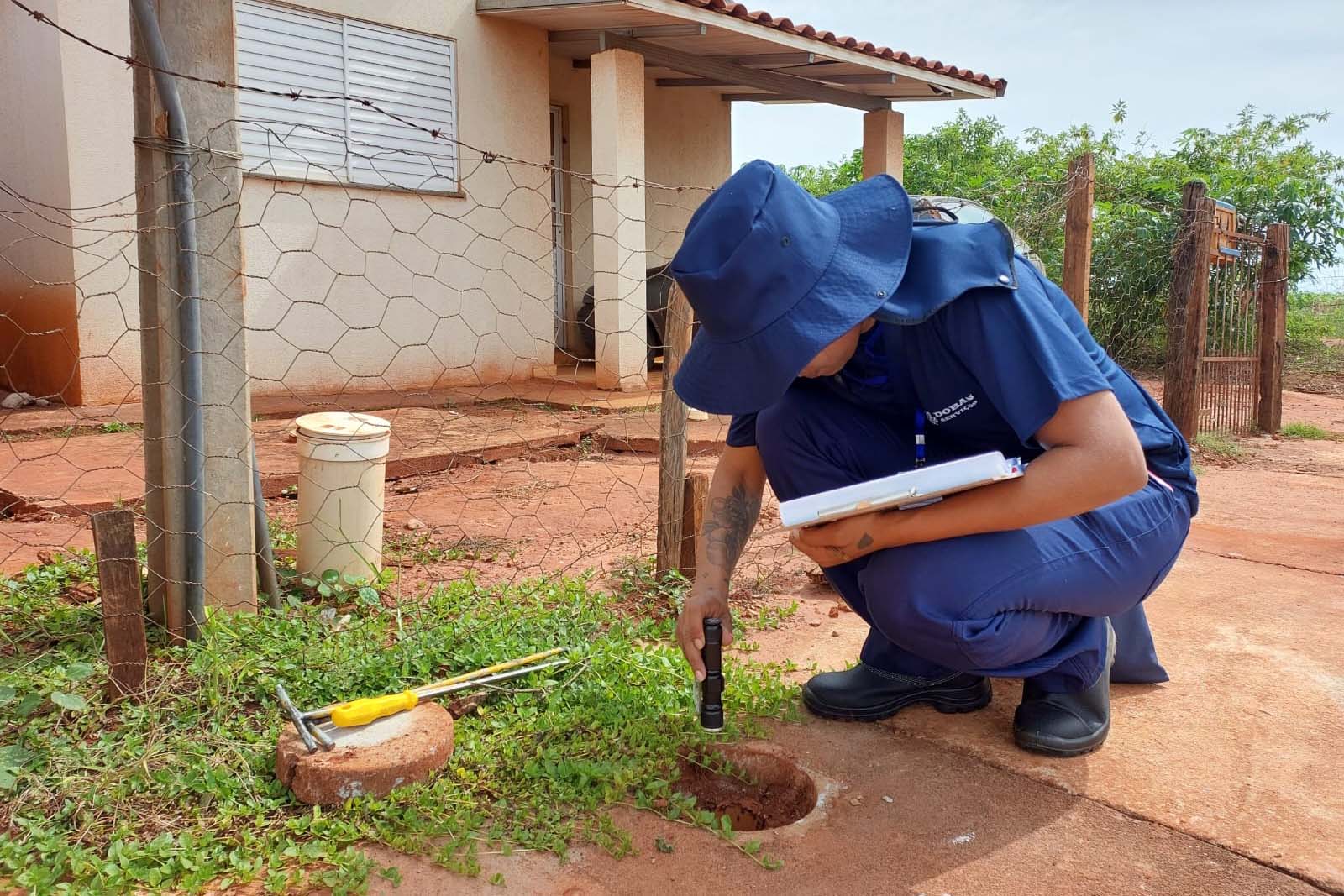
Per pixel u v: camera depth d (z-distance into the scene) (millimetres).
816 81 12031
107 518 2568
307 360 9484
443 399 9258
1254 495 6188
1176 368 8062
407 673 2834
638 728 2561
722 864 2082
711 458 7051
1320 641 3348
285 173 9211
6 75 8844
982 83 12703
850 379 2375
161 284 2912
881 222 2033
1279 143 16703
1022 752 2541
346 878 1977
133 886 1964
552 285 11375
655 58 10398
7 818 2156
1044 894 1980
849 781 2404
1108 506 2311
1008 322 2008
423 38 10000
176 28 2912
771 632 3430
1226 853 2107
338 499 3498
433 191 10234
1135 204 12859
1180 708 2803
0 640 2949
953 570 2184
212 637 2939
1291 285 15859
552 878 2029
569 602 3465
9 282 9141
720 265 1897
